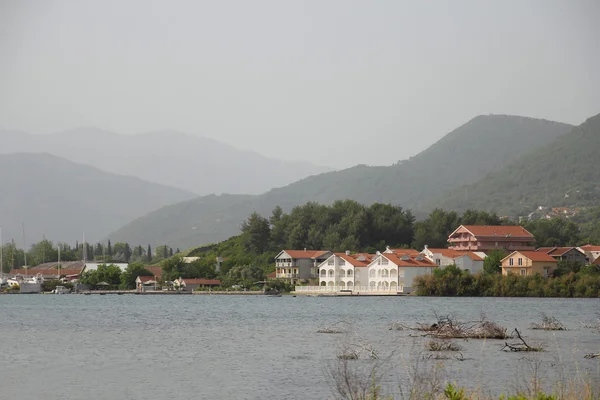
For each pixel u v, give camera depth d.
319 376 66.19
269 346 88.94
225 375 67.81
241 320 133.50
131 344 92.94
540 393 41.38
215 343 93.19
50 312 165.38
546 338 92.81
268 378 65.88
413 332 100.81
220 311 163.88
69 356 81.38
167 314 154.38
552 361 71.62
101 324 126.75
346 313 149.38
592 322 117.88
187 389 61.41
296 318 136.75
